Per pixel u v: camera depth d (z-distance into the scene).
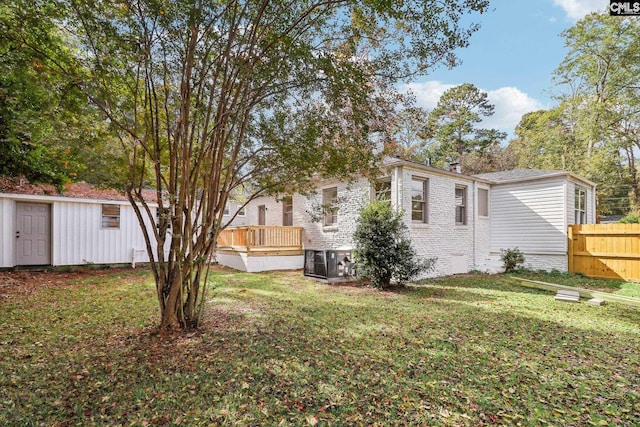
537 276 10.94
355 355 3.94
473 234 12.75
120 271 11.69
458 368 3.60
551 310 6.33
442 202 11.61
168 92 4.30
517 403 2.88
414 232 10.57
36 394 2.96
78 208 12.05
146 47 3.87
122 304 6.55
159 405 2.81
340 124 4.99
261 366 3.59
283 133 5.04
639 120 21.25
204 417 2.64
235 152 4.84
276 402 2.87
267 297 7.46
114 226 12.85
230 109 4.44
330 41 4.73
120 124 4.29
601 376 3.43
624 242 10.29
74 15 3.72
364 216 9.05
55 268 11.42
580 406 2.84
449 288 8.87
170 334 4.61
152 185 5.35
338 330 4.94
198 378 3.30
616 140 22.09
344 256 10.31
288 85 4.66
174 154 4.42
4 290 7.78
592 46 21.42
